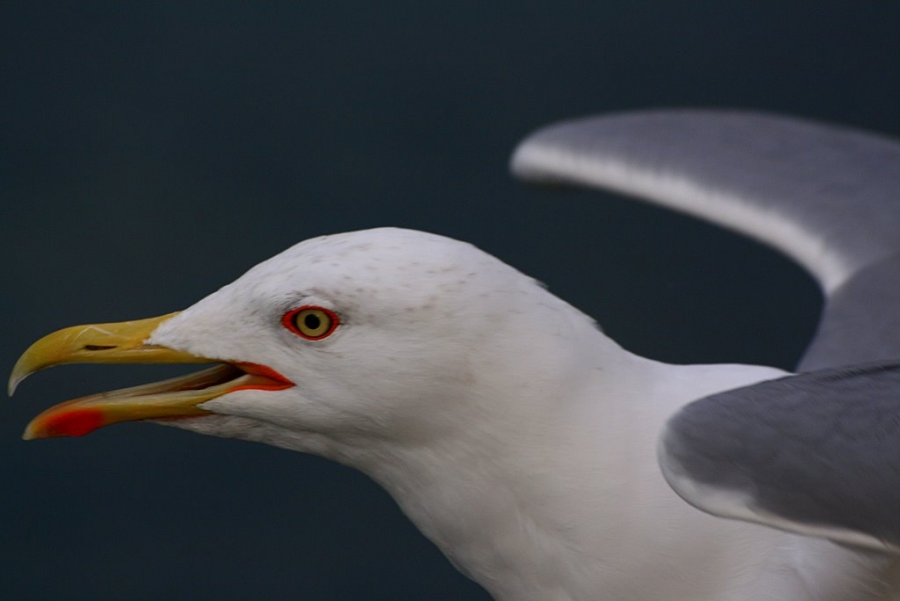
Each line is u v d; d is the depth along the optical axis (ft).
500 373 11.75
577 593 11.81
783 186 12.58
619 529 11.78
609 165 12.72
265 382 11.82
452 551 11.85
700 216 12.60
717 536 11.78
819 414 11.62
